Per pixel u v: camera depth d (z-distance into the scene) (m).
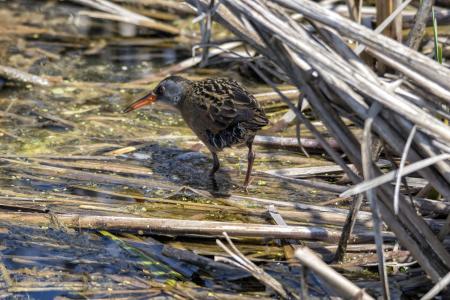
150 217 10.12
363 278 8.94
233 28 8.16
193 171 11.62
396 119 7.50
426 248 8.05
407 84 7.86
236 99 10.84
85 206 10.41
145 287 8.97
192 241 9.77
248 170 11.06
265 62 14.05
